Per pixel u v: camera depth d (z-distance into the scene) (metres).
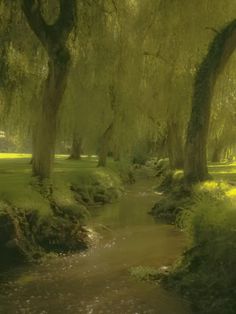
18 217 12.35
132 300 8.61
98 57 21.17
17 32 18.09
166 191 28.17
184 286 8.95
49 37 17.22
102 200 23.09
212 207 9.94
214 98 24.73
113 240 13.84
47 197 15.91
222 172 30.08
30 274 10.37
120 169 37.59
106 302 8.55
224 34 20.05
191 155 20.23
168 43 22.45
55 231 13.04
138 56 23.20
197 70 21.11
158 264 11.00
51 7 18.36
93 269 10.73
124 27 21.83
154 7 22.05
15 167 28.08
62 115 26.55
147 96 27.17
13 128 28.20
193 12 20.72
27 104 24.41
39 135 18.52
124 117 27.73
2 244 11.41
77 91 25.33
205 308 8.07
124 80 23.33
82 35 18.48
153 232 15.02
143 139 42.91
